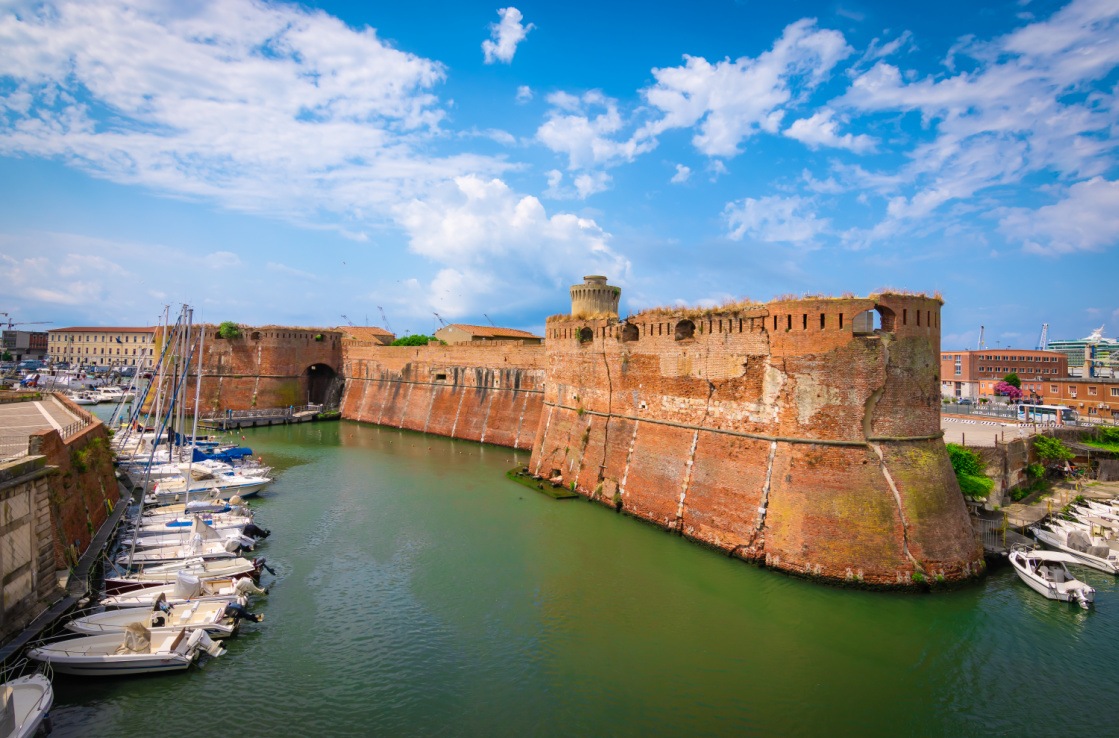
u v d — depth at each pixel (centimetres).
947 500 3522
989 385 12612
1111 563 3953
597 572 3781
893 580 3331
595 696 2619
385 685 2692
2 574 2522
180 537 4034
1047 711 2531
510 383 8431
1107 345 17925
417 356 10025
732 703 2569
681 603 3375
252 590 3469
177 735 2359
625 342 5156
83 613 2925
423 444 8431
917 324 3628
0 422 5206
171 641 2806
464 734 2388
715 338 4203
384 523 4759
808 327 3619
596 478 5319
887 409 3525
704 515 4125
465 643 3030
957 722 2462
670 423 4603
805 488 3547
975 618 3203
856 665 2816
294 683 2700
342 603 3434
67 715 2448
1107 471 6506
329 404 11531
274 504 5306
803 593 3378
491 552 4141
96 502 3997
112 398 13450
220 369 10812
